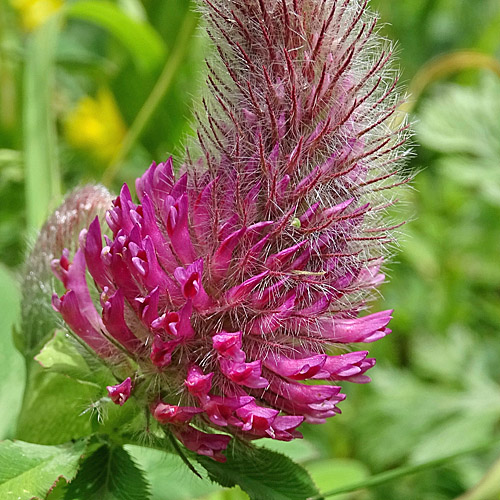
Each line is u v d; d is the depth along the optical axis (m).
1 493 0.05
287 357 0.05
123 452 0.05
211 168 0.05
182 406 0.05
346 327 0.05
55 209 0.06
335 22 0.05
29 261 0.06
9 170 0.11
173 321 0.05
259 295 0.05
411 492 0.11
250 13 0.05
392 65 0.05
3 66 0.12
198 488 0.07
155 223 0.05
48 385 0.05
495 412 0.12
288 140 0.05
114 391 0.05
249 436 0.05
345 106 0.05
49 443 0.06
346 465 0.10
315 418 0.05
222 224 0.05
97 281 0.05
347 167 0.05
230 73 0.05
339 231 0.05
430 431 0.12
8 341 0.08
